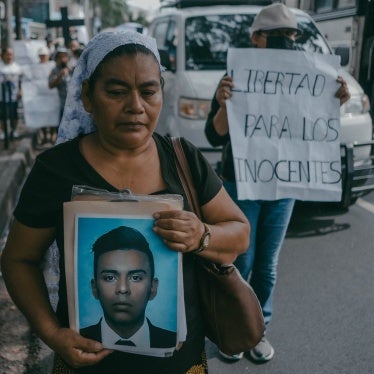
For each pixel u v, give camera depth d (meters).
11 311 3.39
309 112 2.63
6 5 12.62
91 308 1.32
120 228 1.28
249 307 1.51
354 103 4.77
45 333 1.36
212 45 5.71
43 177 1.36
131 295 1.30
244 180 2.57
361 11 5.98
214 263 1.42
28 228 1.36
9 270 1.40
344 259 4.12
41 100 8.98
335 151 2.66
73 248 1.30
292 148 2.63
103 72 1.28
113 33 1.30
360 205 5.31
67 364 1.48
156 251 1.28
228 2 6.30
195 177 1.44
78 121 1.50
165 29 6.64
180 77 5.34
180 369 1.44
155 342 1.32
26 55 9.09
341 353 2.94
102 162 1.37
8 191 5.63
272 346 3.01
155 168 1.40
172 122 5.29
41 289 1.40
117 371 1.40
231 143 2.57
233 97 2.58
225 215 1.47
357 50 6.25
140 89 1.28
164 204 1.26
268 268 2.77
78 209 1.28
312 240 4.50
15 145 8.31
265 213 2.69
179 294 1.30
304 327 3.19
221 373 2.78
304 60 2.61
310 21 5.73
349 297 3.54
